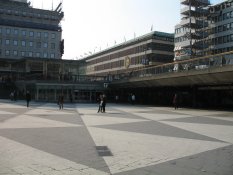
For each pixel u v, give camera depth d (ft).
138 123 64.54
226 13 313.12
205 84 117.39
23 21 357.82
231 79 98.17
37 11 369.30
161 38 352.90
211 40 328.49
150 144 39.40
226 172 26.27
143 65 337.31
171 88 155.12
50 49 367.86
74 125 59.57
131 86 172.35
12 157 31.09
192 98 148.46
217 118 78.23
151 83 145.89
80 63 235.40
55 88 198.59
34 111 96.68
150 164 28.91
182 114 91.50
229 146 38.50
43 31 365.81
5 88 226.38
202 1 337.31
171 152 34.50
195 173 25.85
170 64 125.08
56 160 30.01
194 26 336.90
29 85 203.00
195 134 48.83
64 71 231.91
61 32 375.04
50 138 43.19
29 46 358.84
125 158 31.30
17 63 246.27
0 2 374.22
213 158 31.58
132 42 378.32
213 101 146.51
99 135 46.62
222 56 97.50
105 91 211.82
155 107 132.87
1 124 59.26
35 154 32.60
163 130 53.42
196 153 34.04
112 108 123.24
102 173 25.67
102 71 455.22
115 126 58.75
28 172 25.63
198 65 108.06
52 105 140.05
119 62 406.41
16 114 83.35
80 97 204.95
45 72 228.22
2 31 347.77
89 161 29.81
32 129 52.60
